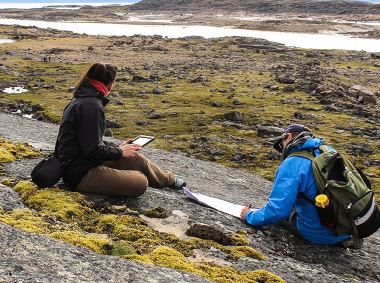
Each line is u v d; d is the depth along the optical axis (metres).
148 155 18.27
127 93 49.91
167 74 64.69
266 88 56.47
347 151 29.39
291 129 6.89
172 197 7.87
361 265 6.59
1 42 126.00
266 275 5.14
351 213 5.91
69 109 6.25
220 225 6.89
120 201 6.92
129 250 4.95
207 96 49.72
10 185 6.87
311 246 6.82
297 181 6.31
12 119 30.88
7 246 3.90
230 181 16.14
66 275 3.66
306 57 99.62
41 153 10.05
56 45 115.44
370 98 48.50
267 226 7.28
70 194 6.57
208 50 111.25
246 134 33.97
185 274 4.55
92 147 6.24
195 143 30.08
